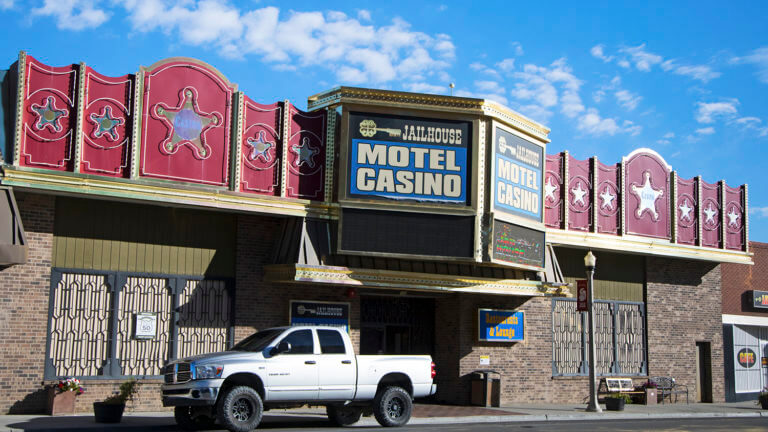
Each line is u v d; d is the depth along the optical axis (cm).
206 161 1998
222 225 2109
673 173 2950
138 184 1886
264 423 1795
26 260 1738
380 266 2156
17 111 1783
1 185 1752
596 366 2794
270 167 2095
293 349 1622
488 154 2244
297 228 2112
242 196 2022
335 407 1777
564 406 2548
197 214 2077
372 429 1667
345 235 2103
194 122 1989
